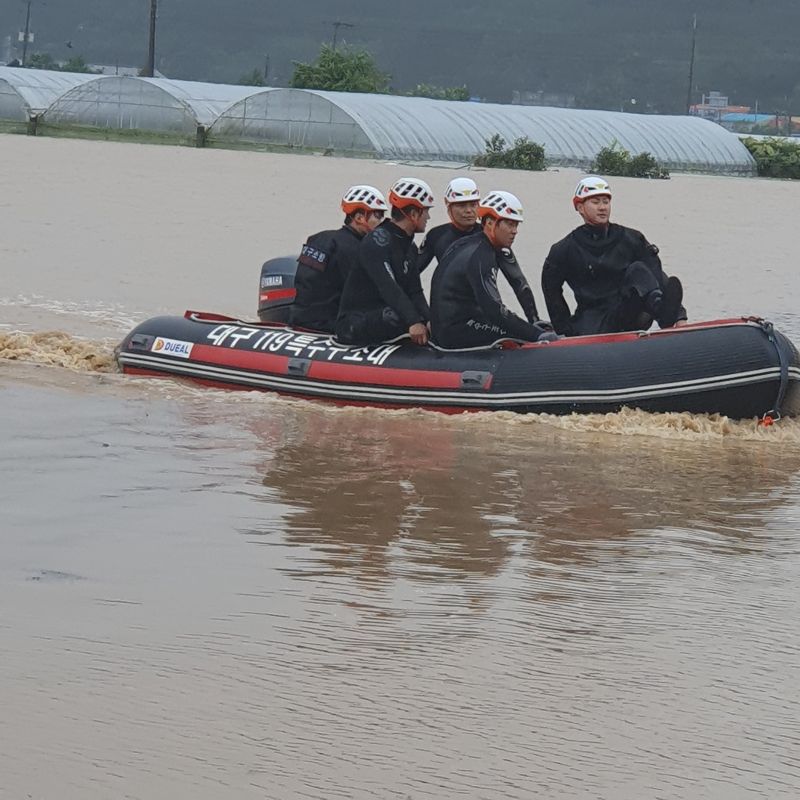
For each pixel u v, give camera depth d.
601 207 16.06
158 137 80.00
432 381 15.27
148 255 28.78
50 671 7.67
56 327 19.75
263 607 8.80
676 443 14.26
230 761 6.79
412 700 7.54
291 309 16.98
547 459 13.30
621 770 6.89
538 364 15.12
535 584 9.49
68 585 9.04
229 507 11.02
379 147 74.56
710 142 91.00
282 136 76.75
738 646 8.49
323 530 10.52
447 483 12.18
